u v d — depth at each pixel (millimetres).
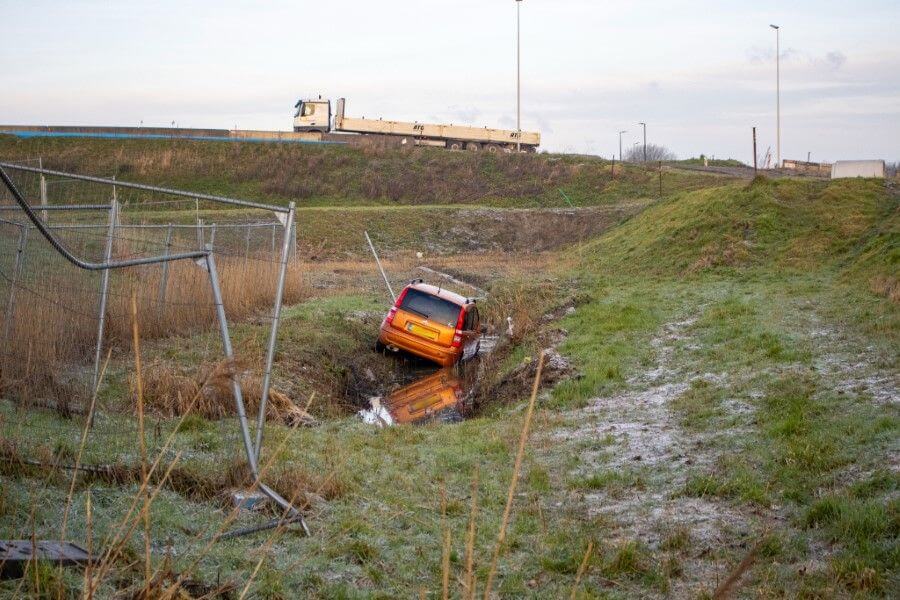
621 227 45188
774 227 33625
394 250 51562
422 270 39062
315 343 17969
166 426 8766
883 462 8578
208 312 8953
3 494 5742
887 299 20219
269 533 6637
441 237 55594
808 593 5934
